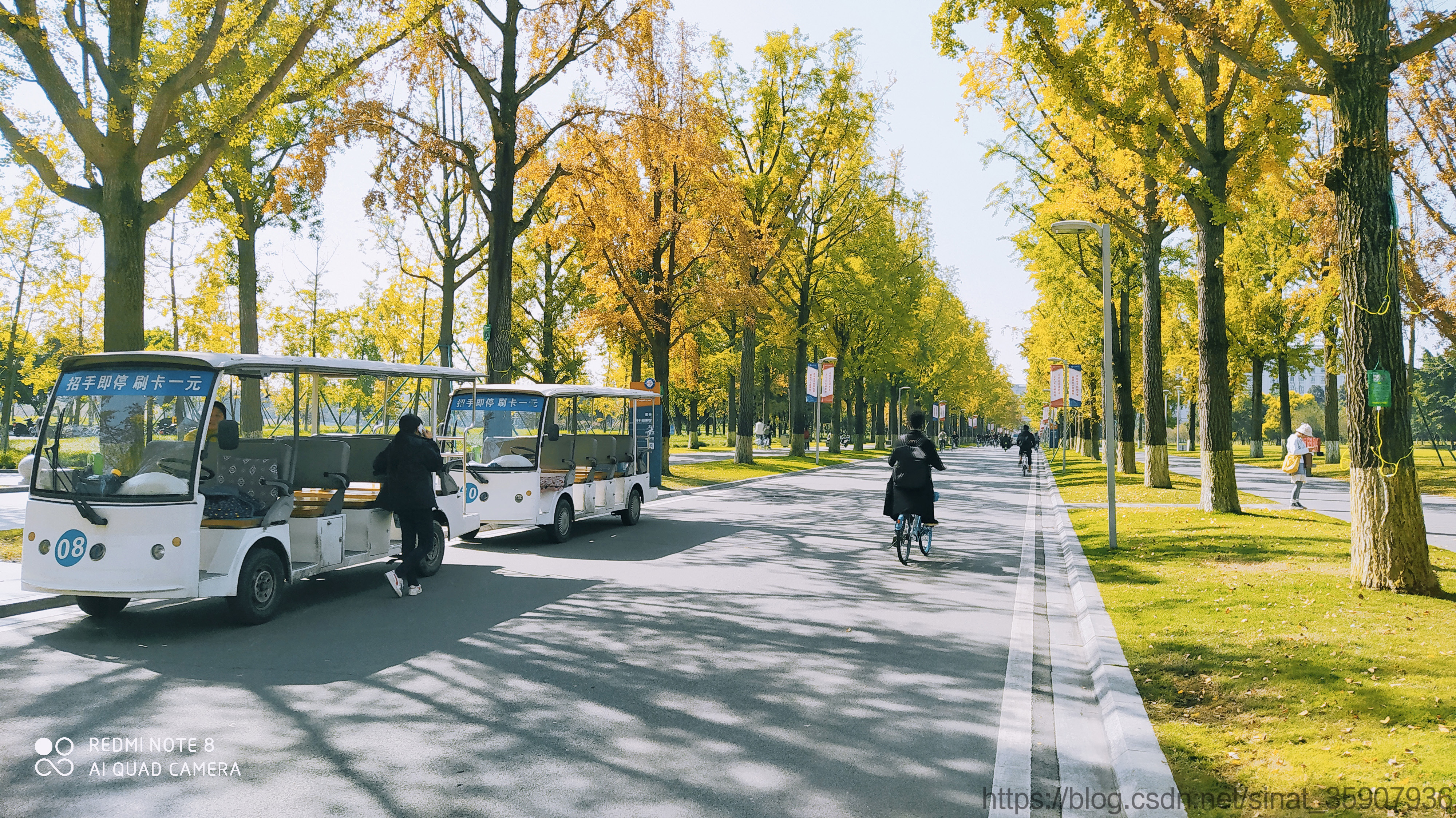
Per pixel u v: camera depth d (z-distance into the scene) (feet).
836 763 15.61
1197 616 25.70
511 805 13.62
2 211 92.38
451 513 36.65
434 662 22.16
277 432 33.30
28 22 35.40
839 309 146.51
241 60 41.42
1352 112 28.12
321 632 25.40
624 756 15.79
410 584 30.78
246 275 90.12
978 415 393.09
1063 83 43.50
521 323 118.83
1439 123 54.44
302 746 16.14
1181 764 14.84
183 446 25.05
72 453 25.21
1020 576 37.04
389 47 46.91
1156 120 44.42
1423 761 14.35
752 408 118.21
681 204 84.99
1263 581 30.78
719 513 61.16
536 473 42.83
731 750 16.20
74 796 13.78
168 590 24.16
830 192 122.93
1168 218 55.42
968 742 16.83
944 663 22.59
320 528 29.55
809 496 76.59
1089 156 60.80
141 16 41.32
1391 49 27.66
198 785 14.30
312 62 45.06
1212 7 39.65
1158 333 76.18
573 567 37.29
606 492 50.21
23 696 18.98
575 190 74.90
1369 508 29.01
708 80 106.63
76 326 104.32
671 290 86.63
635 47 62.69
